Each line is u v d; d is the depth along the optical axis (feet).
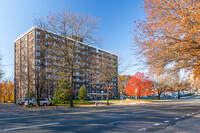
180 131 23.70
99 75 103.55
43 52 78.74
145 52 38.42
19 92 165.48
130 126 27.45
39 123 30.53
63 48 77.25
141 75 134.72
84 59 83.97
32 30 152.46
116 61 104.99
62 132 23.44
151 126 27.40
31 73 89.97
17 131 24.14
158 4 36.65
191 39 33.58
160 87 169.99
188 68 42.91
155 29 37.09
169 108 61.26
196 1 32.30
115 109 59.36
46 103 102.32
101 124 29.25
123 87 223.71
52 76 91.04
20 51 174.91
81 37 79.41
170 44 35.73
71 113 46.88
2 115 46.75
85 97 131.64
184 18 32.14
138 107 68.64
